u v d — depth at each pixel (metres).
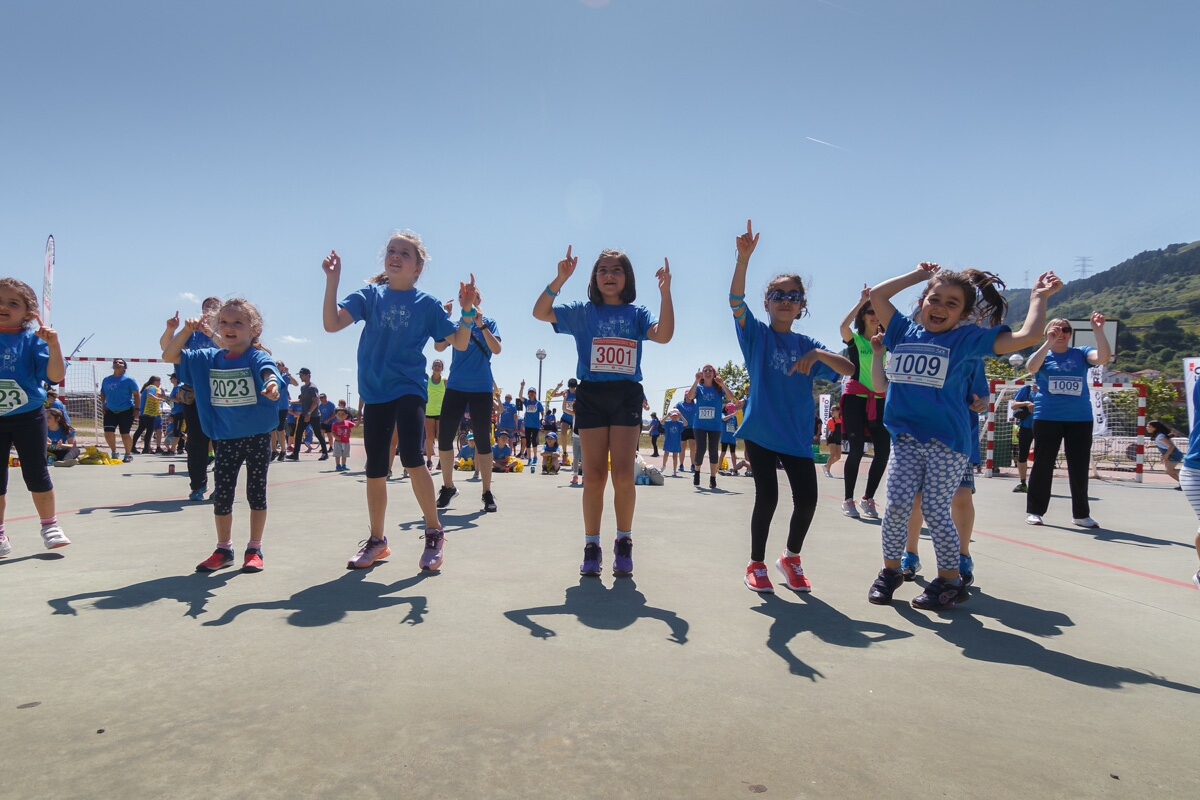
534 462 14.09
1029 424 10.16
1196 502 3.98
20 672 2.26
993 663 2.59
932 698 2.24
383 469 3.96
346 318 3.84
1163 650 2.79
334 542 4.61
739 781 1.67
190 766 1.68
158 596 3.21
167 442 14.48
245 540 4.68
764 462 3.63
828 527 5.81
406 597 3.25
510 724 1.94
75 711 1.98
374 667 2.35
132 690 2.13
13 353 4.12
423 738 1.84
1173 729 2.05
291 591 3.34
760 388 3.68
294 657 2.43
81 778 1.62
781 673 2.41
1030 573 4.26
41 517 4.28
